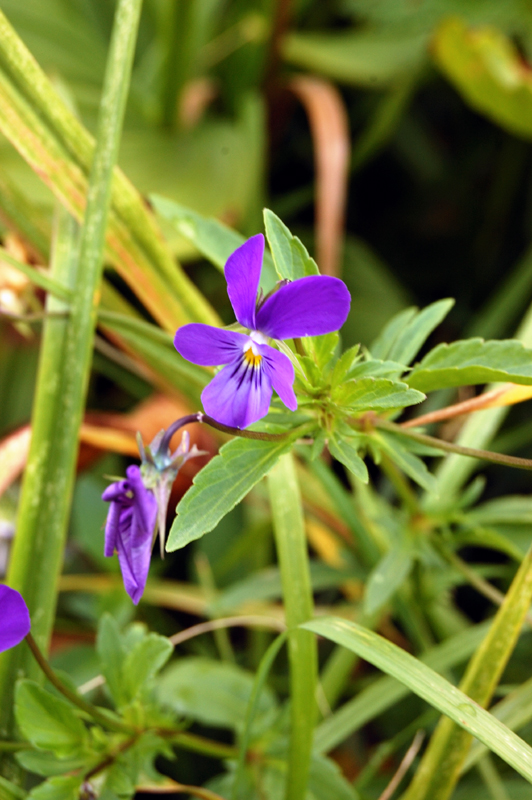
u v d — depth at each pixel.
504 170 0.62
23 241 0.40
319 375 0.32
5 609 0.31
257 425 0.33
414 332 0.35
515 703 0.36
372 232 0.67
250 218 0.53
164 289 0.39
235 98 0.61
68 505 0.36
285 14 0.57
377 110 0.63
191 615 0.47
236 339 0.31
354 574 0.41
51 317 0.37
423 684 0.32
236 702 0.38
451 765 0.34
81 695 0.36
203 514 0.31
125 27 0.36
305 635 0.35
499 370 0.32
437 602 0.42
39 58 0.57
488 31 0.53
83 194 0.38
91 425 0.42
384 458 0.36
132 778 0.34
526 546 0.41
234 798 0.34
